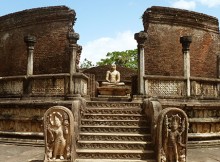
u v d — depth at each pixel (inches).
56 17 633.0
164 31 643.5
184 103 489.7
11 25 676.7
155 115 360.5
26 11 653.3
